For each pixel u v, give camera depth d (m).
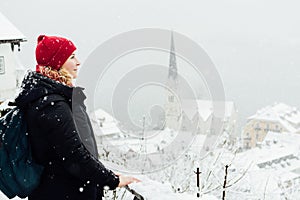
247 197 9.28
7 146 2.34
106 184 2.35
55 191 2.40
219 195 6.14
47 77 2.38
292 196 12.46
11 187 2.36
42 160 2.37
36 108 2.26
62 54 2.44
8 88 16.69
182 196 4.11
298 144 41.84
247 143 69.12
